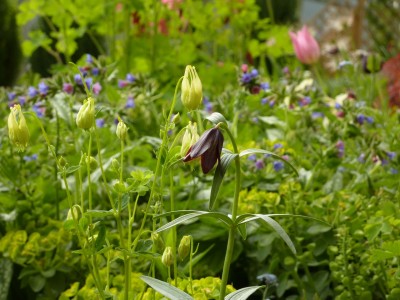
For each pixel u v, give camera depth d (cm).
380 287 129
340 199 139
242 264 143
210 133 90
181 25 245
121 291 122
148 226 144
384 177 151
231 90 188
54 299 134
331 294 133
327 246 135
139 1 226
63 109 156
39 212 142
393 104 212
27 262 134
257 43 242
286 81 178
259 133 181
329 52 231
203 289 112
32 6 225
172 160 102
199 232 138
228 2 236
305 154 160
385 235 125
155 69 227
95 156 161
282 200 141
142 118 172
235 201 94
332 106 182
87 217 104
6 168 147
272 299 139
